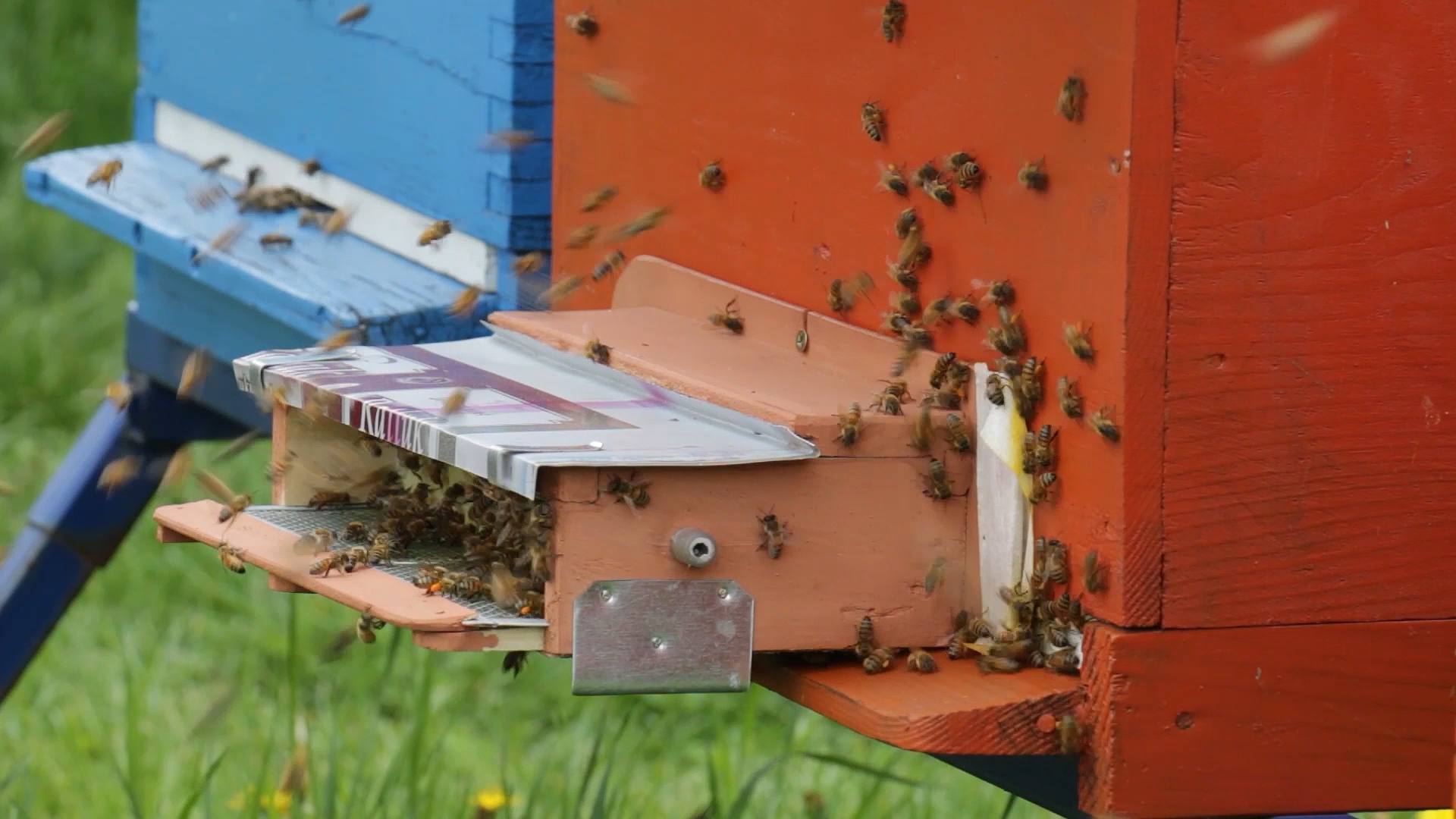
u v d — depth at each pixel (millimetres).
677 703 17953
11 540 21766
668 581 7301
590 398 8391
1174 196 7035
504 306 11172
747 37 9250
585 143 10641
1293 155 7168
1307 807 7527
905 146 8234
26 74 35562
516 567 7895
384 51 12078
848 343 8578
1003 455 7652
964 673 7586
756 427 7715
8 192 32719
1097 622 7297
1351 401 7398
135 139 15508
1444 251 7434
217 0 14047
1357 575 7504
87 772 15375
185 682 18672
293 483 9078
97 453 14789
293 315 11164
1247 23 7023
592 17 10438
